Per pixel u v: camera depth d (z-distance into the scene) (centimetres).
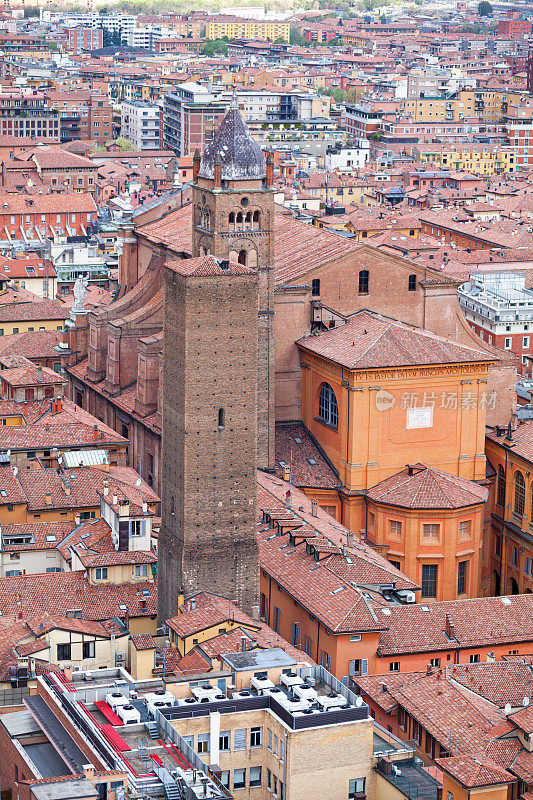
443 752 17362
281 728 16650
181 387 19850
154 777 15038
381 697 18450
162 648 19225
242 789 17012
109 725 16238
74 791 14312
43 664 18475
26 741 16125
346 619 19500
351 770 16788
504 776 16262
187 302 19500
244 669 17650
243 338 19862
